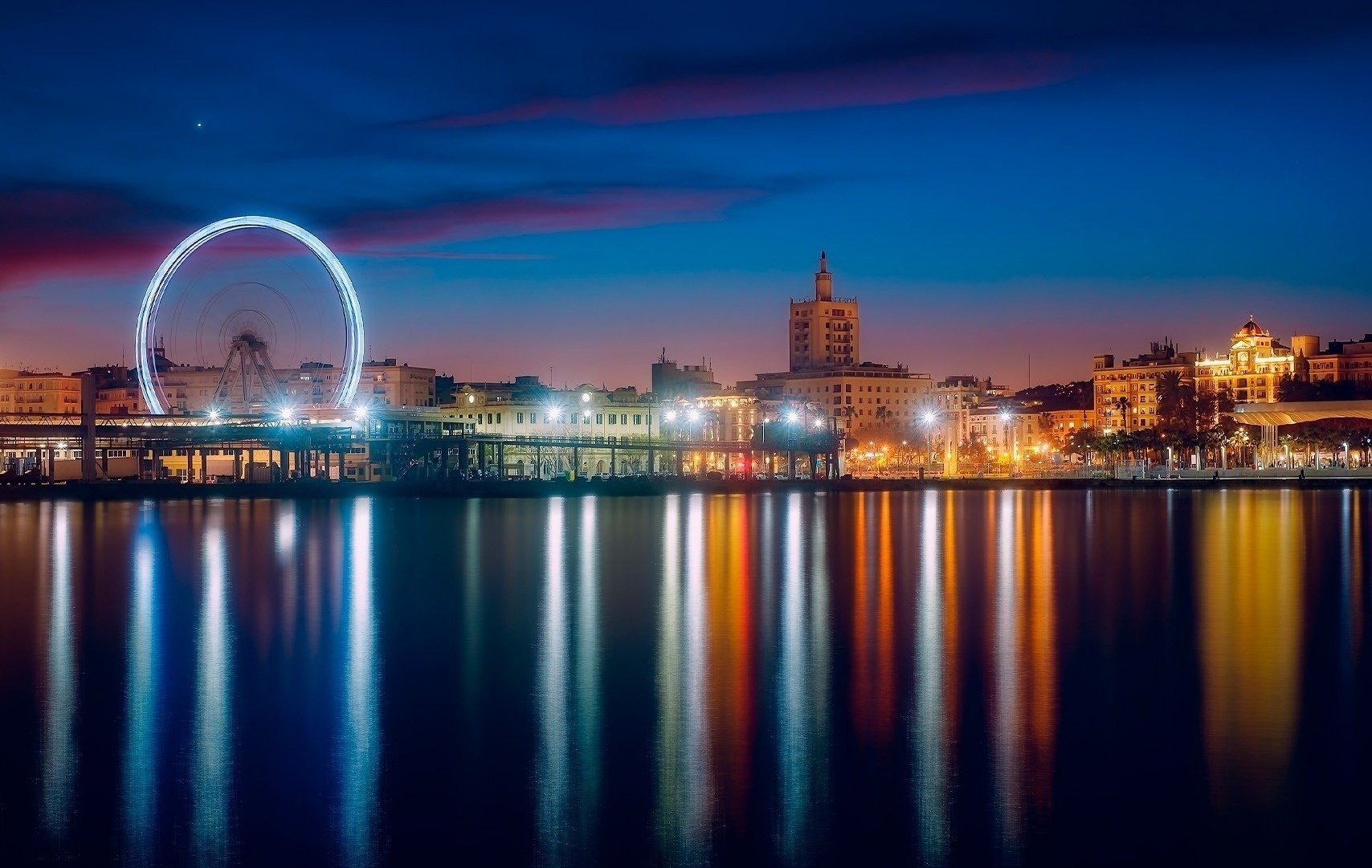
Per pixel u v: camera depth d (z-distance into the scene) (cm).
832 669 5841
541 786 4147
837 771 4288
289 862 3591
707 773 4262
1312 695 5316
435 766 4338
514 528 14625
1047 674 5744
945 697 5272
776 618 7381
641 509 19012
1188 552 11581
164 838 3738
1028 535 13762
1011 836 3762
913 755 4456
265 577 9481
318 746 4559
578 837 3747
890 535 13750
